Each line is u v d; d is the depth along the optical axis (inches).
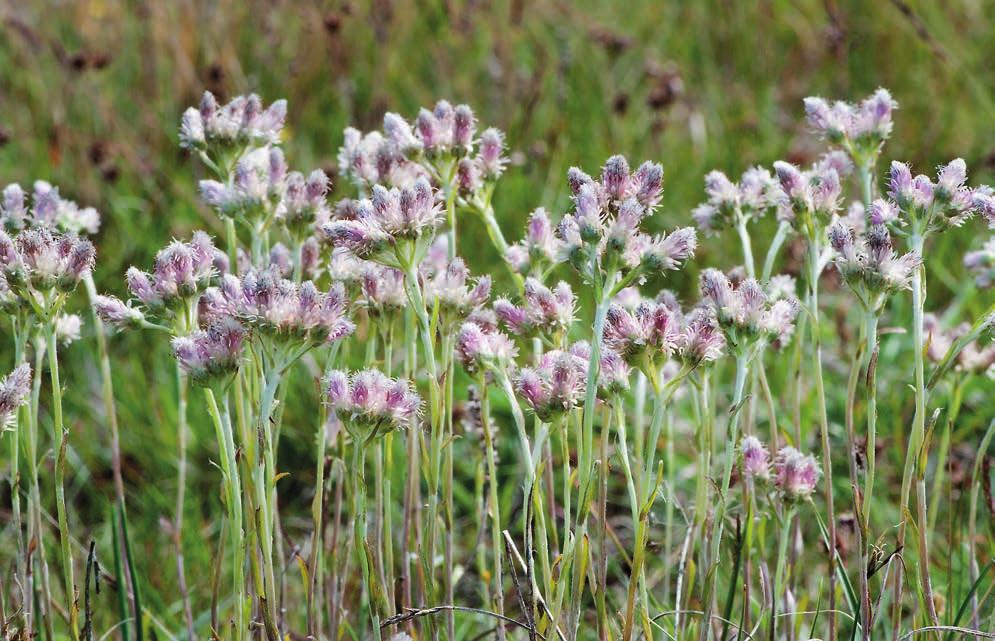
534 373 132.6
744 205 168.6
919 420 139.2
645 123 369.7
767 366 255.9
